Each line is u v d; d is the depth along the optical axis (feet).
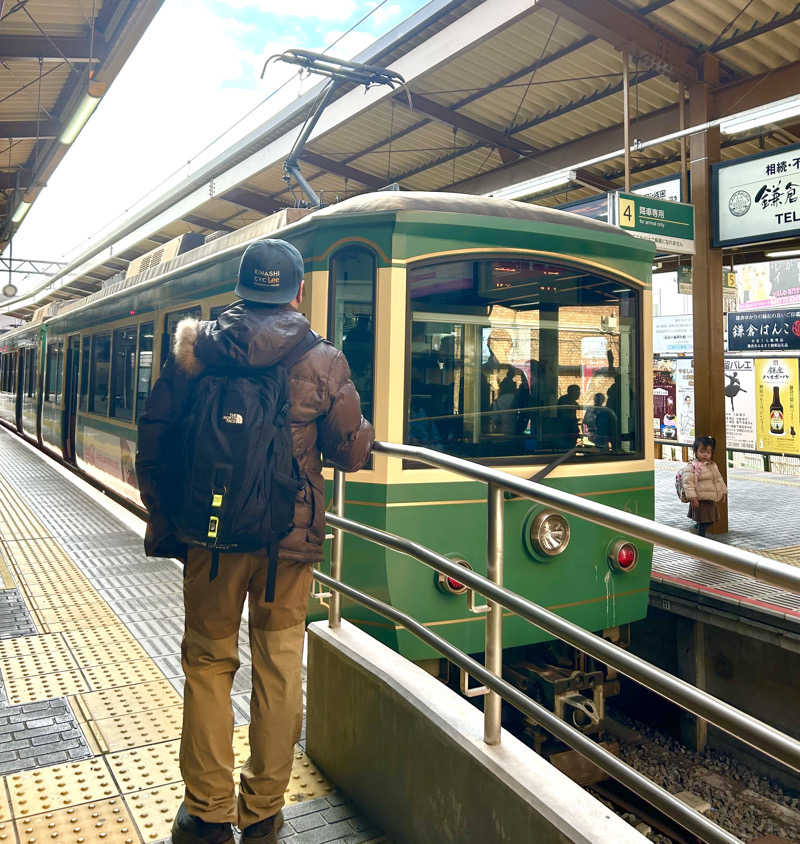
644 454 15.46
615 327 15.26
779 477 40.73
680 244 24.22
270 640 6.97
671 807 4.97
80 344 35.24
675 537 5.01
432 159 44.39
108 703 10.69
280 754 7.04
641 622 21.45
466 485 13.28
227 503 6.15
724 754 19.06
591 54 30.17
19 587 16.25
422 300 13.25
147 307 24.75
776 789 17.33
